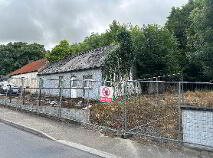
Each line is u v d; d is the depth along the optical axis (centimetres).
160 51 2211
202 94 1331
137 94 1194
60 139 750
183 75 2575
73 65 2194
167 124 866
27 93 1481
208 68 1944
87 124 915
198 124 645
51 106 1132
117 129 820
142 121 907
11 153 589
